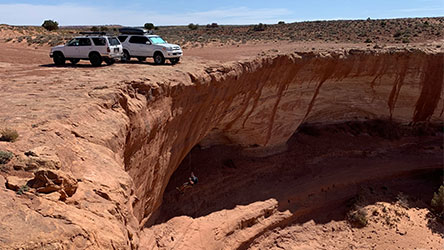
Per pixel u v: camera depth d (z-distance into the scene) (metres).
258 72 19.78
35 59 22.27
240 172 22.17
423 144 29.27
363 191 23.22
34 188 4.98
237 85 18.58
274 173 23.17
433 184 25.48
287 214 20.02
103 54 18.44
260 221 19.00
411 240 19.56
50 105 9.21
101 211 5.38
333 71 24.72
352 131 29.41
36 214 4.52
